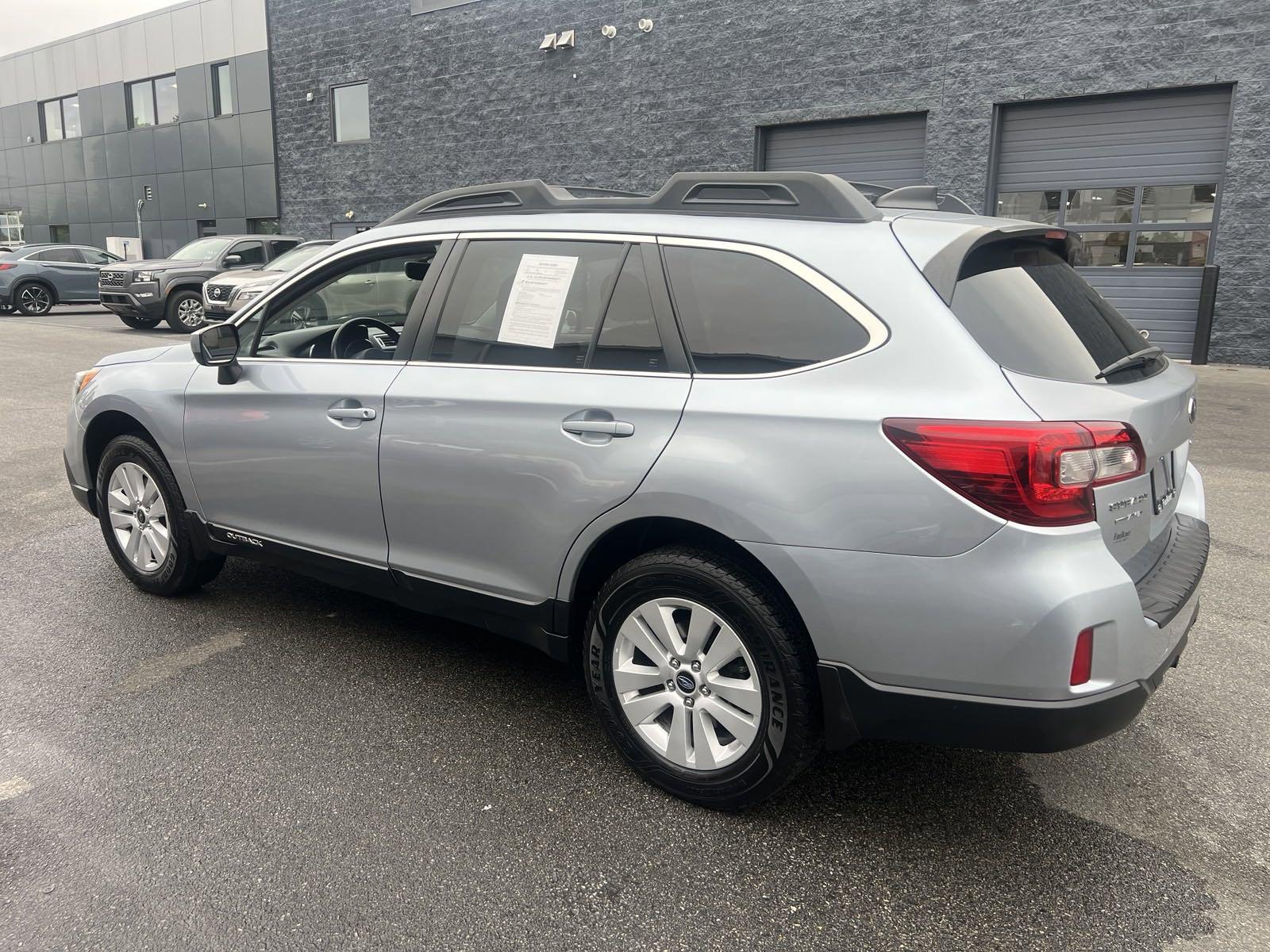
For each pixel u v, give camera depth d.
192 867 2.41
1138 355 2.57
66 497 5.98
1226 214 12.66
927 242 2.45
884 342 2.35
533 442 2.83
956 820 2.67
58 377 11.06
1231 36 12.20
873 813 2.70
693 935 2.20
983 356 2.26
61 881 2.35
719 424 2.49
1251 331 12.76
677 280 2.70
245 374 3.66
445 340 3.16
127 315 16.88
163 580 4.18
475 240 3.18
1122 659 2.19
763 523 2.39
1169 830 2.62
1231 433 8.30
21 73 30.45
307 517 3.52
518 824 2.62
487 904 2.29
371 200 22.23
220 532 3.88
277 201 24.17
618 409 2.66
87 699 3.32
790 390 2.43
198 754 2.96
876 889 2.36
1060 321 2.52
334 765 2.91
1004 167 14.27
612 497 2.65
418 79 20.64
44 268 21.22
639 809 2.70
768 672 2.48
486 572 3.04
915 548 2.23
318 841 2.53
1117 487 2.28
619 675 2.77
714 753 2.63
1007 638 2.16
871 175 15.46
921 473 2.21
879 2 14.62
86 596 4.31
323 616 4.14
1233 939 2.19
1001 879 2.40
